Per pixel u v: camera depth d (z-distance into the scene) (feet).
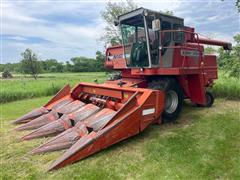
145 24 18.25
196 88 20.51
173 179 9.68
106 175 10.11
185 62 19.57
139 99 13.92
